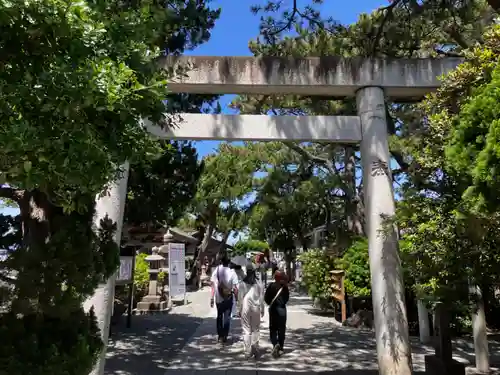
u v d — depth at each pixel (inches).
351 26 292.7
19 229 265.1
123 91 84.6
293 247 1079.6
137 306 507.8
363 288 413.4
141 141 97.0
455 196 168.9
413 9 254.7
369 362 270.5
